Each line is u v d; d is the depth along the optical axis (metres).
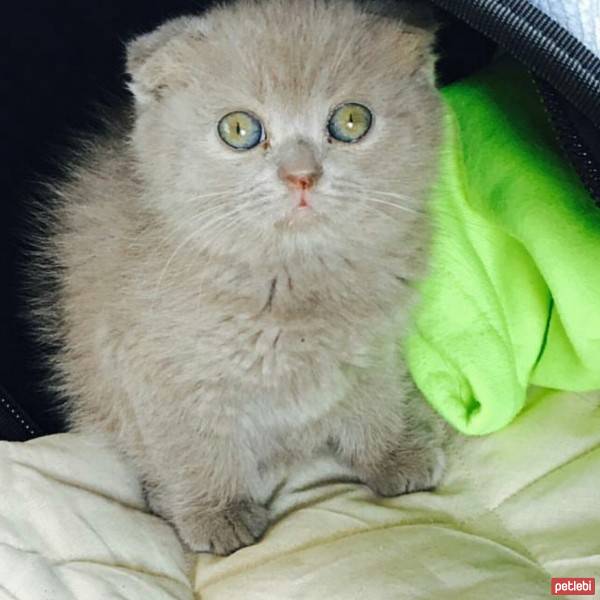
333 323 0.28
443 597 0.24
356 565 0.25
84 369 0.32
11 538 0.26
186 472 0.30
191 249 0.27
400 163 0.27
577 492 0.28
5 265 0.34
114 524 0.28
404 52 0.27
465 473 0.30
